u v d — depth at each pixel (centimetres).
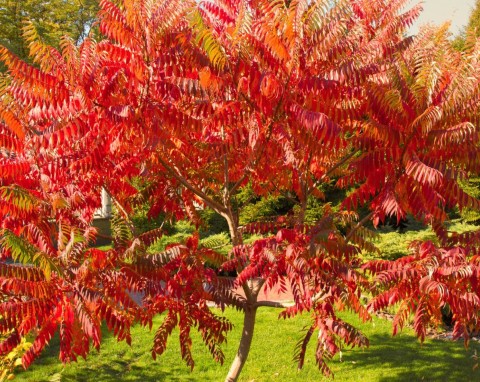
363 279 401
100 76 338
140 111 338
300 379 664
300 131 346
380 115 346
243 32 327
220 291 392
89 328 324
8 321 325
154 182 500
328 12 320
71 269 341
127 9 323
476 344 791
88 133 354
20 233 376
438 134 329
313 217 1312
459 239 370
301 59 329
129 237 416
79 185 421
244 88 350
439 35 346
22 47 2430
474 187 1299
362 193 371
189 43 326
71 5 2823
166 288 387
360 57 332
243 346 481
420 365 706
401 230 1420
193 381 666
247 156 454
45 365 706
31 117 374
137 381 668
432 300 364
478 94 325
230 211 473
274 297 977
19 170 373
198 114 347
